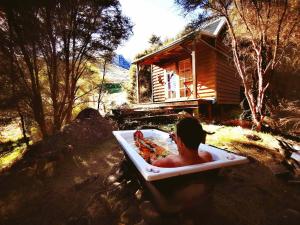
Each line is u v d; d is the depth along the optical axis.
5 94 4.95
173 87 10.57
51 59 6.22
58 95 7.03
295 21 4.60
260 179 2.94
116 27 6.88
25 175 3.44
